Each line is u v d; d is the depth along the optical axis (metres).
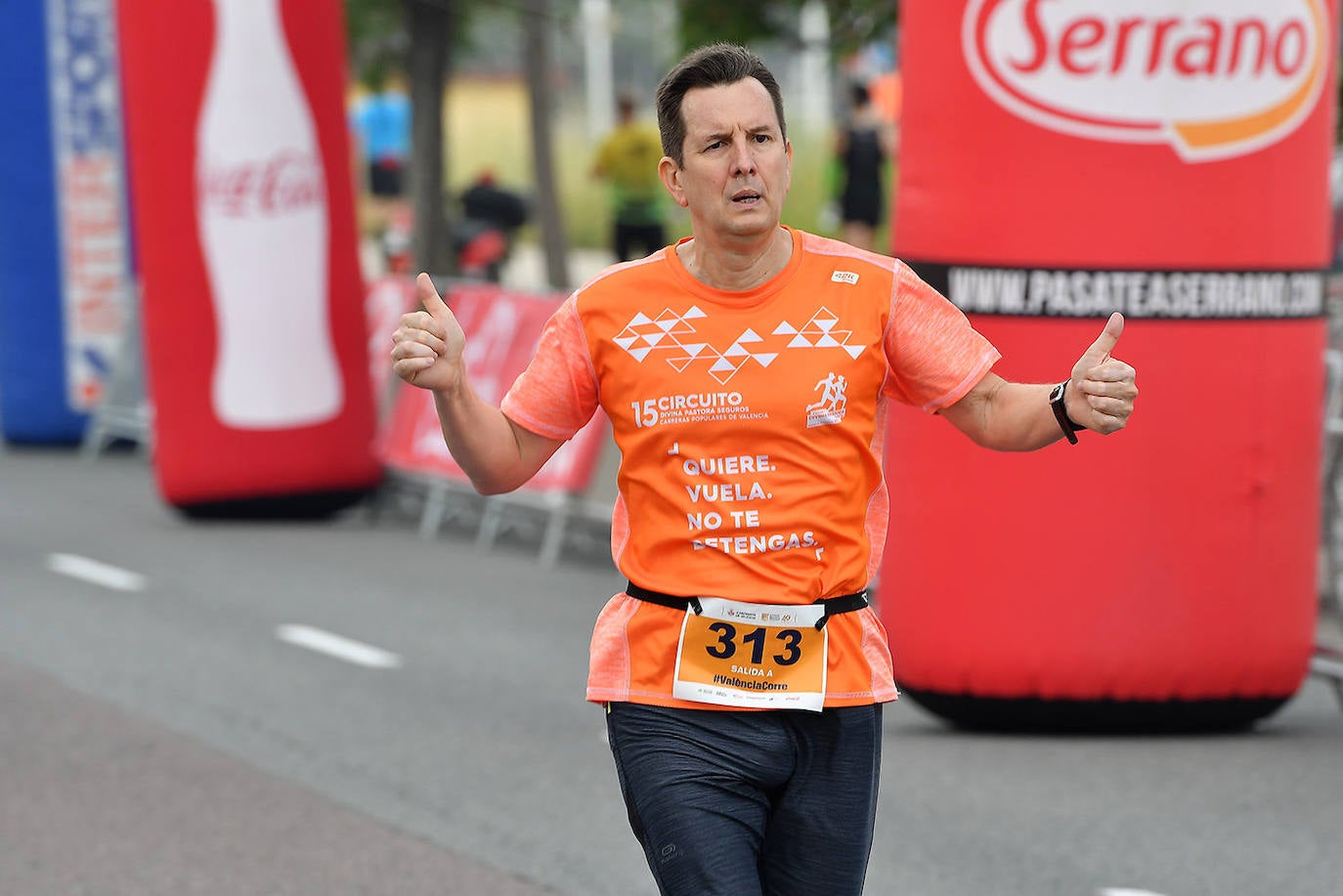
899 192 19.56
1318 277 19.33
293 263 34.12
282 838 16.97
